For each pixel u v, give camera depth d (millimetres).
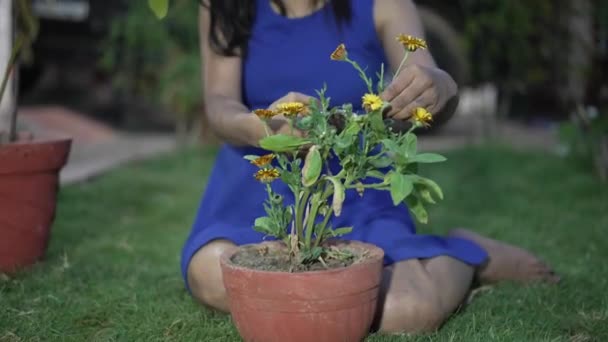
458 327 1933
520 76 5469
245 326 1651
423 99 1675
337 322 1593
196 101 5555
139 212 3705
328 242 1809
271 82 2076
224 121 1889
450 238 2117
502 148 5656
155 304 2146
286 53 2064
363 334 1684
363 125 1579
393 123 1809
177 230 3309
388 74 2312
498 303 2131
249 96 2131
